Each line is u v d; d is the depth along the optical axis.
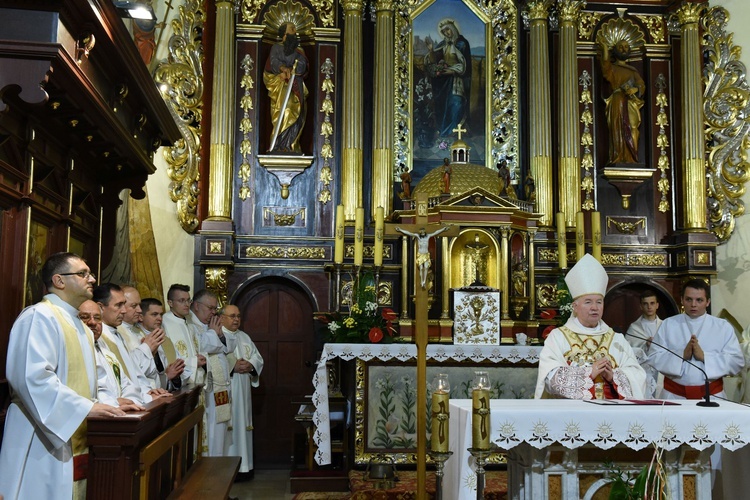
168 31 10.71
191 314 8.25
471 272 9.56
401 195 10.38
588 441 3.99
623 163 11.27
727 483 5.44
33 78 4.30
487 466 7.89
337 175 10.95
